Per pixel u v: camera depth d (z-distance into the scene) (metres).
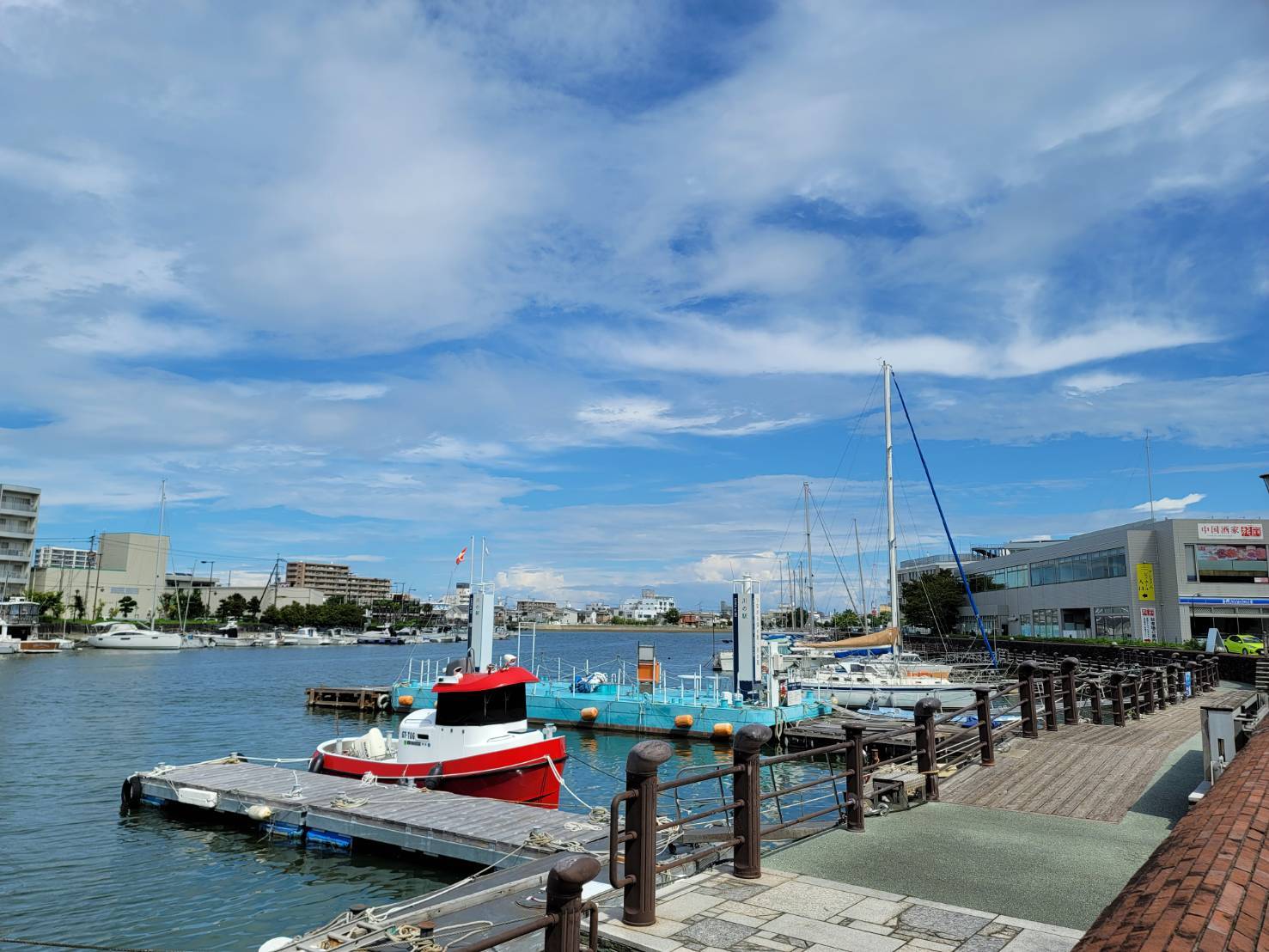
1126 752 13.78
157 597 139.75
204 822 20.20
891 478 47.50
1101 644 57.44
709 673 80.00
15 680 63.69
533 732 23.38
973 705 12.86
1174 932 2.50
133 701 50.28
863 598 83.75
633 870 6.08
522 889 11.10
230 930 13.99
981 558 113.38
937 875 7.43
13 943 13.48
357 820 17.50
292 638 146.00
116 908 14.94
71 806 22.55
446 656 117.31
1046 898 6.80
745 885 6.97
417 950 9.14
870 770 10.34
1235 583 55.97
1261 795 4.46
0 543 102.31
